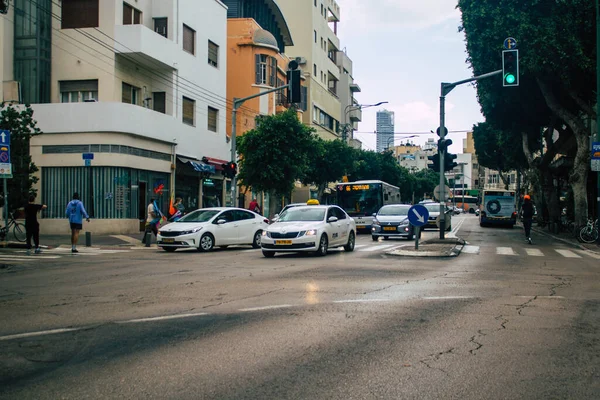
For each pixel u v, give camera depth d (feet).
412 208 59.88
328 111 211.20
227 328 22.67
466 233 112.68
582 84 90.17
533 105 102.01
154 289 33.42
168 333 21.79
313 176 148.56
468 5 88.28
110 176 83.41
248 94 136.67
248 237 69.05
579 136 92.12
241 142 108.58
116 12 87.86
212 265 47.75
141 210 90.84
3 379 16.19
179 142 101.14
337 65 254.88
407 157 548.31
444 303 28.78
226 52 129.08
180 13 102.17
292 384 15.74
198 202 110.73
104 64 87.61
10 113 69.77
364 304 28.22
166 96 99.30
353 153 151.33
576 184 93.86
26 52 87.56
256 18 154.61
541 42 79.41
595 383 16.14
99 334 21.65
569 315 25.89
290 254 59.52
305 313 25.81
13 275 40.83
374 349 19.53
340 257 55.77
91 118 83.25
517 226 154.20
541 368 17.52
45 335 21.49
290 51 195.93
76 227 60.59
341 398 14.67
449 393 15.16
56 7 89.10
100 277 39.45
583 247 75.56
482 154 204.03
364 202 116.67
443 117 72.90
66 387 15.47
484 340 20.97
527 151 131.03
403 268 45.55
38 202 84.64
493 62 87.15
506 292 32.89
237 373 16.72
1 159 56.75
